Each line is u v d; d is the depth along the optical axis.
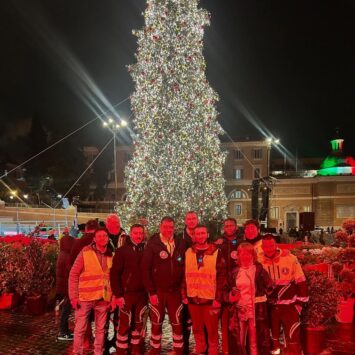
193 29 18.14
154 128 17.62
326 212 55.66
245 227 6.95
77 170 55.19
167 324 8.73
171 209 17.27
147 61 18.05
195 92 18.06
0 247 10.50
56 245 11.31
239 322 5.88
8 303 9.84
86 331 7.10
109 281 6.44
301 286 6.09
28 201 52.94
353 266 9.02
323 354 6.54
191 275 6.25
